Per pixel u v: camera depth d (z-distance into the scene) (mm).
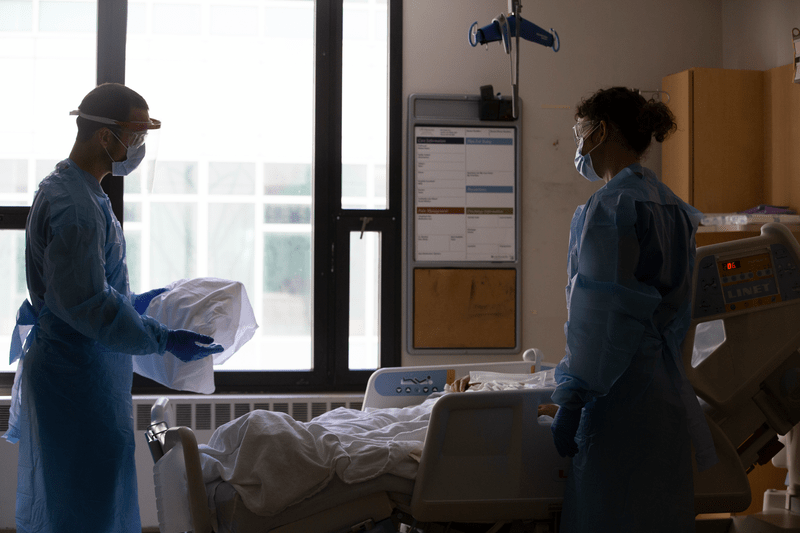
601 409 1331
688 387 1379
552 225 3094
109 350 1620
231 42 2994
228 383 2982
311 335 3041
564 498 1404
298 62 3027
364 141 3037
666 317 1362
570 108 3105
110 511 1593
